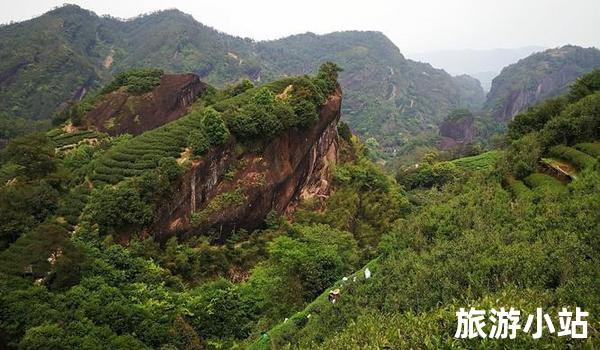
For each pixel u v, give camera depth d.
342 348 16.03
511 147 38.09
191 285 35.25
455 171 81.62
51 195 36.78
